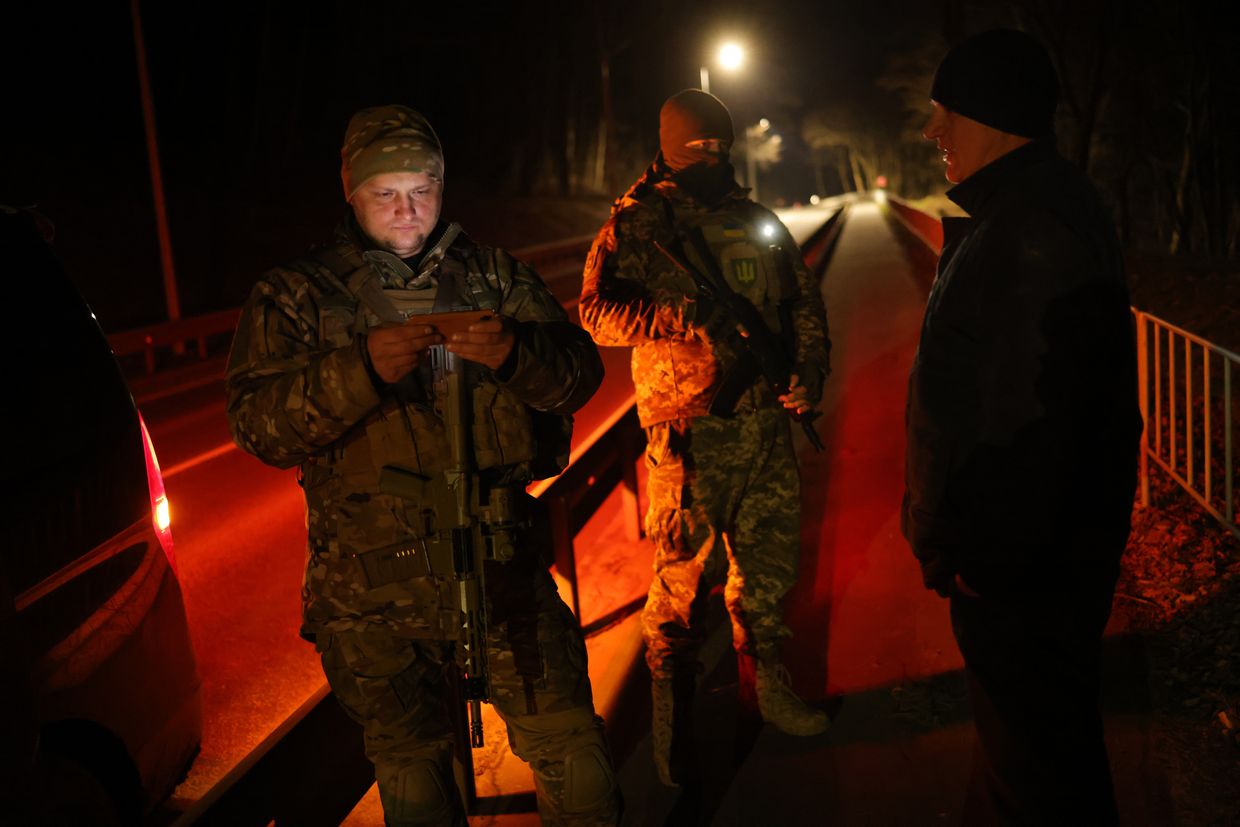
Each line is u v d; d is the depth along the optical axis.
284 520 6.80
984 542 2.16
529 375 2.02
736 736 3.52
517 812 3.18
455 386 2.07
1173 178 27.78
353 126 2.16
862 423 7.47
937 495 2.25
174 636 2.77
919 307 12.70
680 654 3.26
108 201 23.22
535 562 2.27
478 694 2.10
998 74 2.16
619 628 4.51
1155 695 3.53
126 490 2.65
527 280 2.26
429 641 2.20
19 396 2.36
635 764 3.42
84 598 2.40
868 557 5.01
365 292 2.14
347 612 2.13
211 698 4.15
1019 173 2.18
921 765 3.24
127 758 2.48
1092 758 2.22
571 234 42.81
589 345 2.27
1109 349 2.07
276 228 27.16
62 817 1.91
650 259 3.23
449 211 37.84
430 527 2.10
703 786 3.24
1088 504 2.12
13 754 1.71
